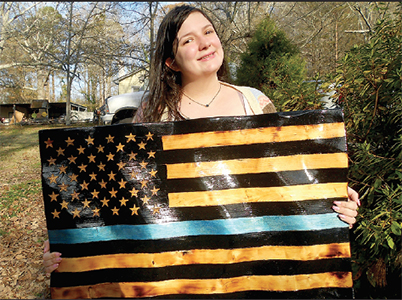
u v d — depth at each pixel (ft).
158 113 5.64
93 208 5.01
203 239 4.90
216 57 5.18
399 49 6.59
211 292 4.82
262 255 4.86
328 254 4.79
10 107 115.85
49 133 5.07
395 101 6.61
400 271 7.23
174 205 4.97
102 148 5.08
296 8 57.52
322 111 4.99
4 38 77.61
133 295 4.86
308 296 4.75
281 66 15.19
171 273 4.87
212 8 44.34
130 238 4.94
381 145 7.24
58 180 5.04
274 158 4.99
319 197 4.89
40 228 18.80
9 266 14.46
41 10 76.23
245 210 4.93
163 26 5.31
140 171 5.04
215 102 5.53
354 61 6.99
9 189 25.96
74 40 81.10
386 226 6.40
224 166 5.01
